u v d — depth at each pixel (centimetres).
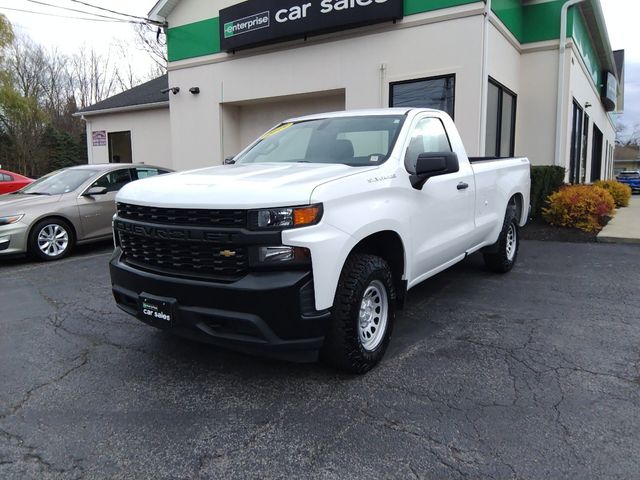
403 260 396
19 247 742
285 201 304
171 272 338
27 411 317
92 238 841
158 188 353
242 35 1198
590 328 448
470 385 343
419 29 980
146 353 407
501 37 1031
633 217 1136
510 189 617
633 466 255
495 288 581
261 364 383
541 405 315
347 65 1080
